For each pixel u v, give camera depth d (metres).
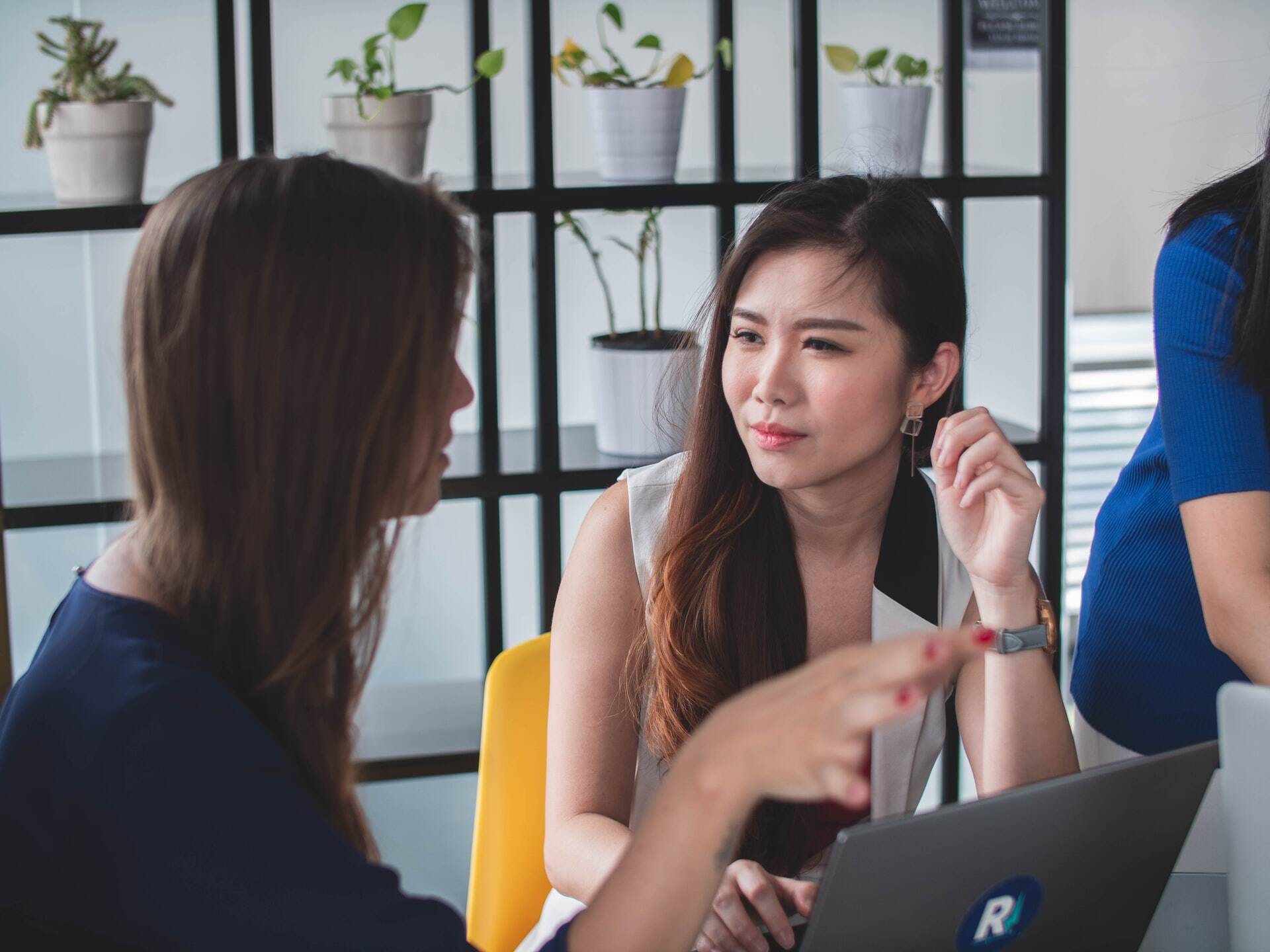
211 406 0.82
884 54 2.50
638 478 1.53
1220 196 1.40
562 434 2.68
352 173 0.85
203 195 0.83
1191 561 1.49
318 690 0.89
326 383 0.82
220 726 0.79
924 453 1.49
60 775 0.78
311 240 0.81
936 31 2.81
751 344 1.36
